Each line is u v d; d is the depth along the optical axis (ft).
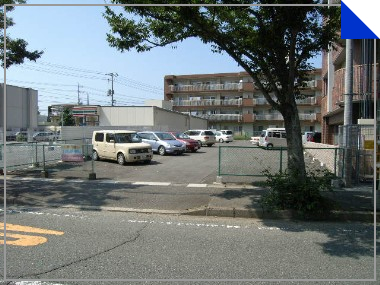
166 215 23.20
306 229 19.99
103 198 27.09
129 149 49.80
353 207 23.08
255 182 33.22
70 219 21.76
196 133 100.99
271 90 27.45
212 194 27.84
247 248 16.38
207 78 190.49
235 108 187.52
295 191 22.49
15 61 36.14
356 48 43.83
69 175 38.47
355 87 41.98
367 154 32.50
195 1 23.26
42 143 44.14
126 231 19.11
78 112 106.01
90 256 15.06
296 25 21.38
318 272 13.53
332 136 65.46
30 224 20.47
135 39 28.14
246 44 25.62
